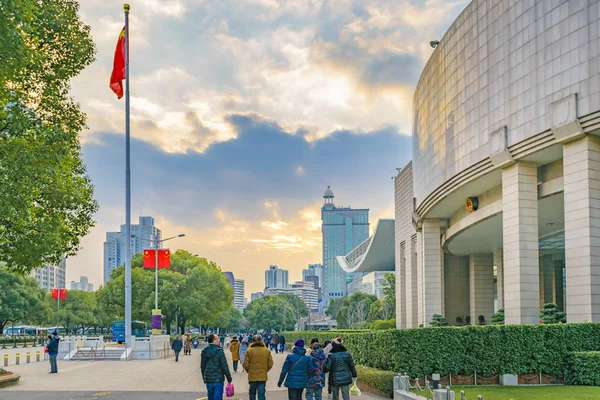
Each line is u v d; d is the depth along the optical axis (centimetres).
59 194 2345
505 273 3259
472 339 2119
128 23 4259
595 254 2625
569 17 2712
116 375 2897
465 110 3709
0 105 2189
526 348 2139
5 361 3600
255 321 16975
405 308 7125
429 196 4656
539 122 2892
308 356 1430
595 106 2553
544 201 3403
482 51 3472
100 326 15000
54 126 2269
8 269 2512
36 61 2223
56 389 2228
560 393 1858
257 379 1452
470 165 3619
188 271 8388
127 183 4400
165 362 4041
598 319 2600
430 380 2077
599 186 2664
